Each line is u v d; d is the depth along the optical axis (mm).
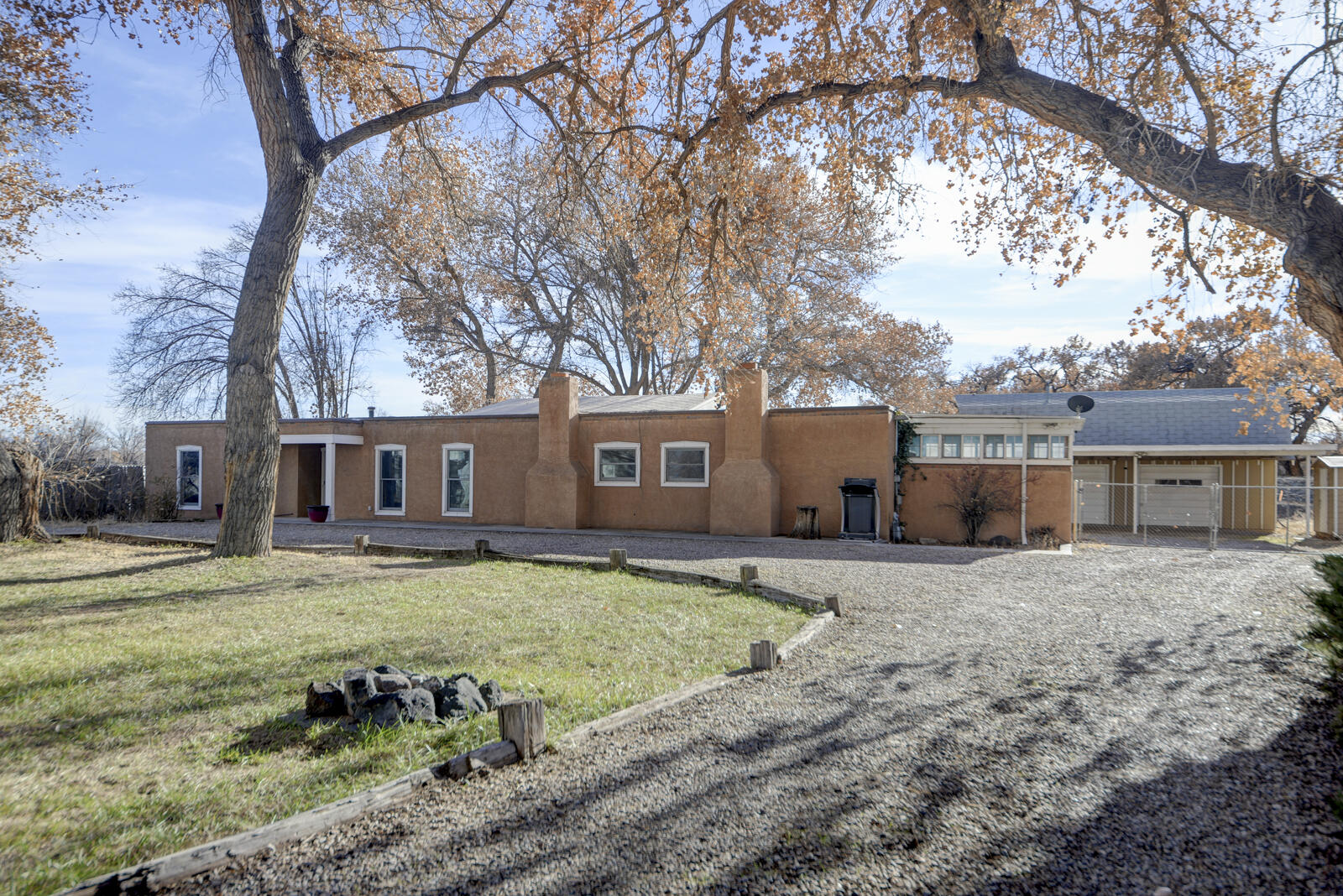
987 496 18156
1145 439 24938
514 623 8000
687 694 5395
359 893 2852
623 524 20422
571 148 14703
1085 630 7812
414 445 22703
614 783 3875
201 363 29203
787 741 4504
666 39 11719
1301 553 16078
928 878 2982
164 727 4664
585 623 8023
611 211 15242
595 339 34375
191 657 6332
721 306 14164
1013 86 8836
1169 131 8031
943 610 8961
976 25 8812
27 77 13875
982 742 4492
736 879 2963
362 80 15773
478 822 3434
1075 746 4438
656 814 3525
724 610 8914
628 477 20516
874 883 2939
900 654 6750
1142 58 8539
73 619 7930
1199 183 7414
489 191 30234
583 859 3109
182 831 3328
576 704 5203
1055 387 44281
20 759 4137
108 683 5574
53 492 23141
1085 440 25719
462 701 4945
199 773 3977
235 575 11062
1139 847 3236
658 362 35312
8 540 15656
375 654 6527
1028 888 2904
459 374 38125
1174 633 7684
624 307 31219
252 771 3998
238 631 7406
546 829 3371
